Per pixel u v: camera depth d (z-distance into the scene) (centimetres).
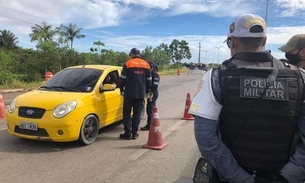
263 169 177
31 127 543
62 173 446
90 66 725
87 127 590
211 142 171
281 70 175
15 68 2428
